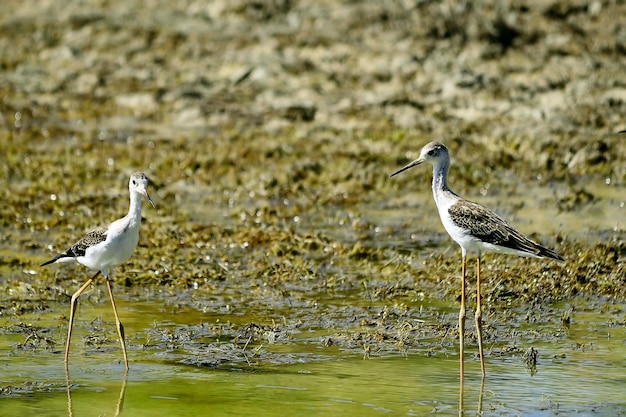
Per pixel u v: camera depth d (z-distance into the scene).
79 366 10.80
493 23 26.34
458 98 23.06
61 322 12.22
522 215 16.72
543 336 11.66
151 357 11.08
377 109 22.72
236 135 21.67
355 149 20.34
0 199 17.64
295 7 29.36
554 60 24.81
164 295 13.34
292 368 10.73
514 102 22.53
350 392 10.04
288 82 24.61
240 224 16.58
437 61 25.03
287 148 20.62
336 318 12.38
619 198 17.41
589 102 22.09
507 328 11.96
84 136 21.98
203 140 21.53
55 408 9.69
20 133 22.08
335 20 28.27
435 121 21.75
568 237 15.41
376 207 17.59
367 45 26.34
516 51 25.36
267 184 18.53
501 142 20.33
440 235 16.05
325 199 17.72
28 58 27.50
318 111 22.80
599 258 14.08
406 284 13.63
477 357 11.05
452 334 11.78
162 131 22.38
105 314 12.55
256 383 10.30
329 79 24.52
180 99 24.11
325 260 14.80
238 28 28.64
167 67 26.31
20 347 11.34
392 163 19.55
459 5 27.19
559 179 18.50
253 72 25.23
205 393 10.05
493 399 9.85
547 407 9.63
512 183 18.42
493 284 13.34
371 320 12.25
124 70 26.44
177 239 15.64
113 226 11.11
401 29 27.08
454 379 10.41
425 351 11.26
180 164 19.83
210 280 13.88
